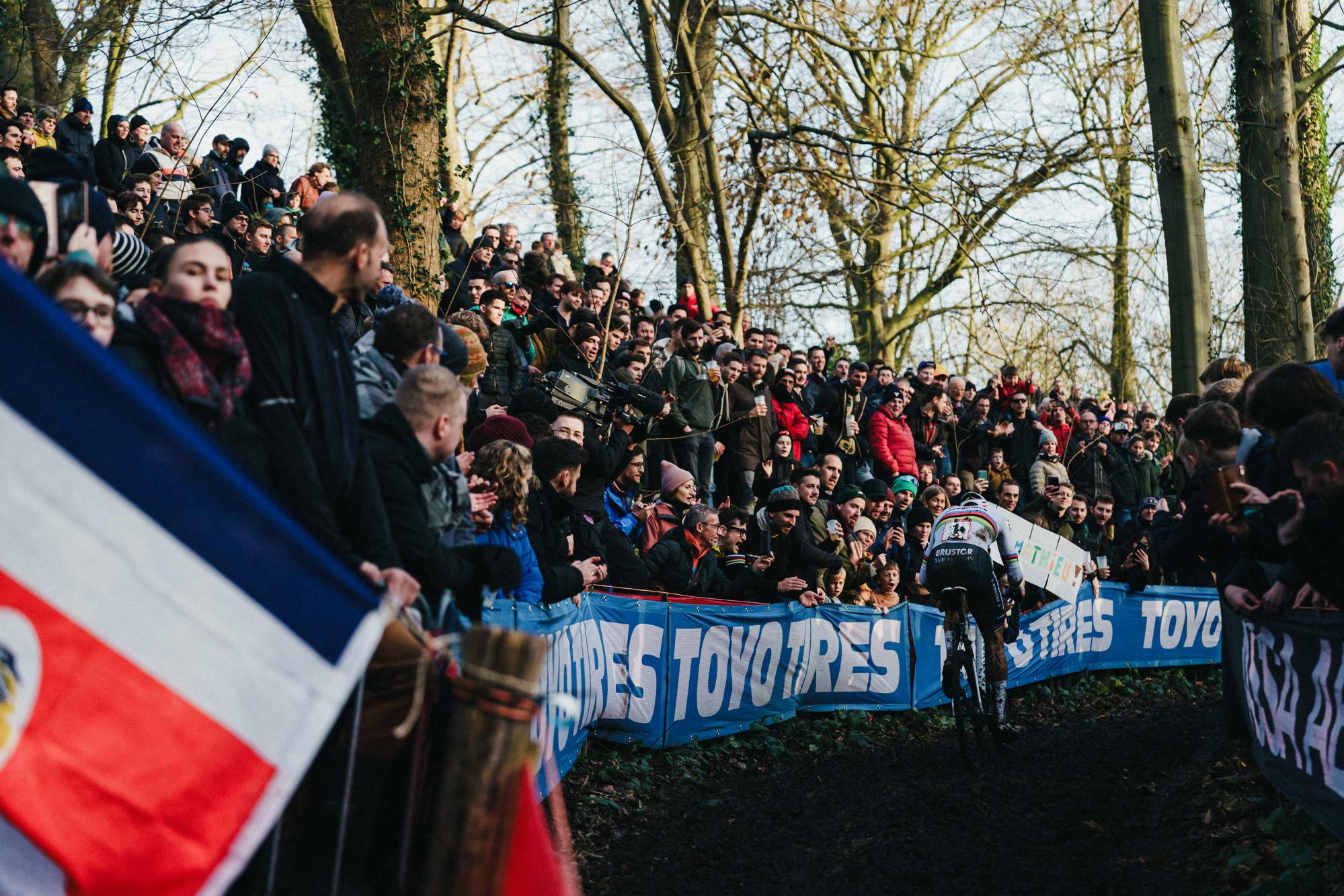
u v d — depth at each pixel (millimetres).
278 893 2730
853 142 13953
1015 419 11773
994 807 5551
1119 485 11984
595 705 5641
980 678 6906
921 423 11297
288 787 2404
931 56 16922
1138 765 6336
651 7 13445
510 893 2561
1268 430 4004
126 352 2666
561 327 8273
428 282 9078
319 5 11289
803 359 10289
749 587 7566
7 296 2244
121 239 3932
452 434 3520
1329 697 3924
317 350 3006
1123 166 16125
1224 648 5922
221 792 2344
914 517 9195
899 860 4676
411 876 2822
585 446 6539
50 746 2205
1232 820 4711
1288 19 12633
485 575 3975
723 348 9414
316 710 2455
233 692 2383
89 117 8641
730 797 5730
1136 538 11281
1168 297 12906
